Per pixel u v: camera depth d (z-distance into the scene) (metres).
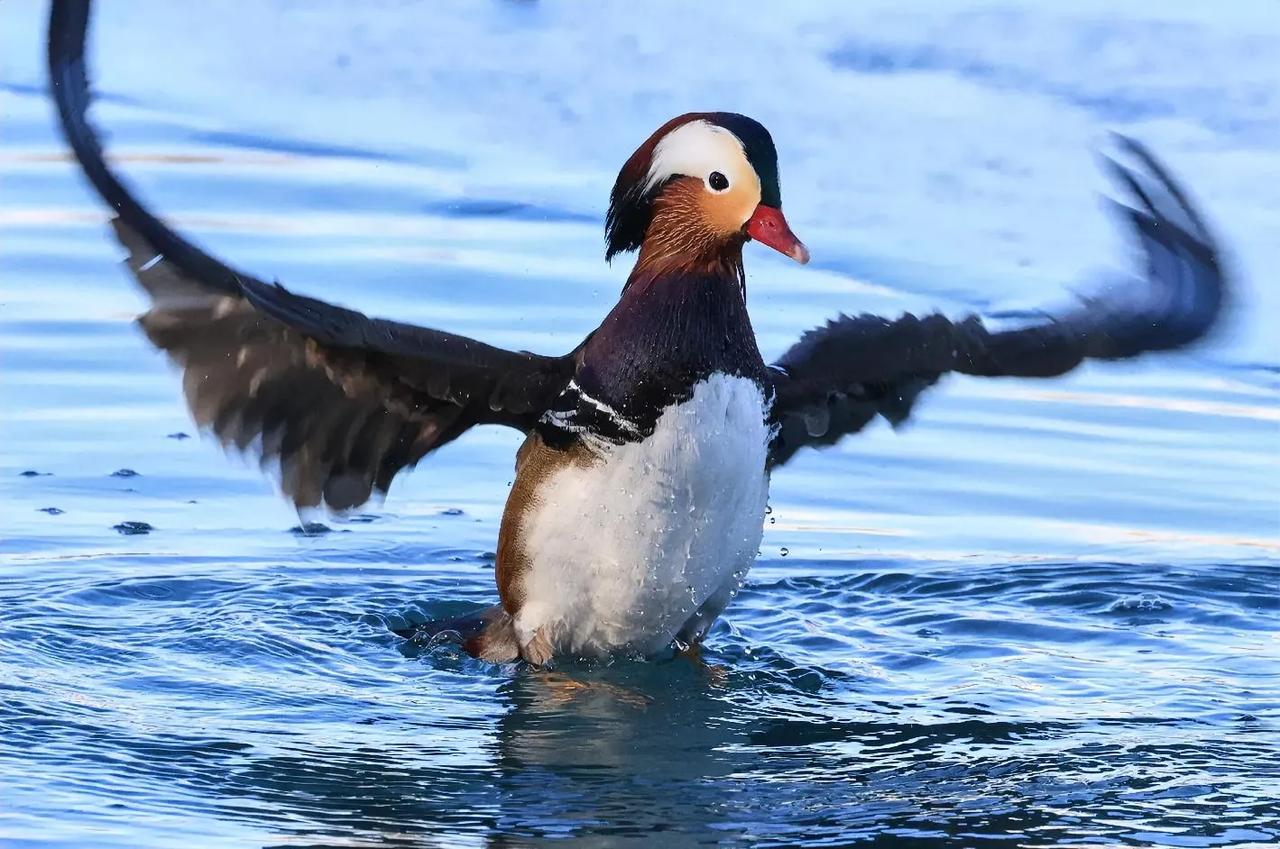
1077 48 22.94
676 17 23.06
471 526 14.27
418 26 23.02
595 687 11.34
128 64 22.59
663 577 11.24
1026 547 13.95
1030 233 19.11
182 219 18.97
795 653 12.17
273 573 13.21
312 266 17.89
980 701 11.20
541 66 22.31
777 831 9.17
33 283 17.70
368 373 10.92
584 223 19.34
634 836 9.08
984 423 16.11
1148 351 11.60
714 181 11.09
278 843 8.87
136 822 9.05
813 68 22.36
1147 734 10.62
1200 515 14.45
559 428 11.15
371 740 10.36
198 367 10.40
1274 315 17.67
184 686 11.13
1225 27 23.44
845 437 12.53
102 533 13.63
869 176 20.20
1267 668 11.80
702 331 11.04
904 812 9.44
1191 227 11.72
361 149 21.02
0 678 11.03
